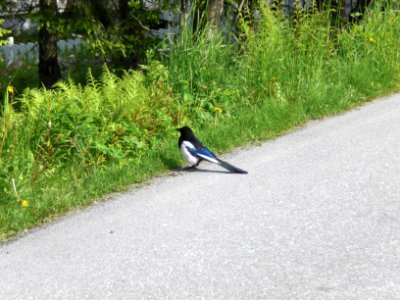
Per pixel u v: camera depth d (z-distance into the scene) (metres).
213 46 10.15
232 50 10.71
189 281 4.70
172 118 8.77
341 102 10.14
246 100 9.78
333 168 7.23
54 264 5.07
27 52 21.30
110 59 17.11
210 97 9.53
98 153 7.68
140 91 9.07
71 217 6.07
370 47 11.94
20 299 4.54
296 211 6.00
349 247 5.19
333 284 4.58
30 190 6.40
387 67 11.70
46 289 4.67
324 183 6.75
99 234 5.63
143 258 5.11
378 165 7.28
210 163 7.70
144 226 5.77
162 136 8.46
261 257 5.05
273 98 9.88
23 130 7.45
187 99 9.31
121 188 6.83
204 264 4.96
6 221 5.86
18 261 5.17
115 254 5.20
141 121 8.44
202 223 5.79
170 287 4.62
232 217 5.91
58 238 5.59
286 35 11.20
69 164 7.35
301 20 11.69
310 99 9.88
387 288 4.51
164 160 7.66
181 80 9.58
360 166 7.27
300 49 11.06
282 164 7.46
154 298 4.47
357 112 9.91
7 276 4.91
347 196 6.36
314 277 4.70
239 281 4.67
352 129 8.88
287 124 9.10
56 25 14.50
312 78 10.35
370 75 11.23
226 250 5.20
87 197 6.51
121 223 5.86
